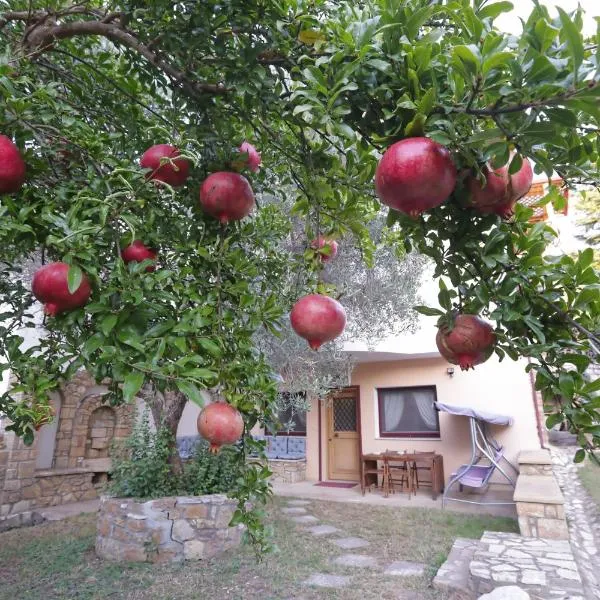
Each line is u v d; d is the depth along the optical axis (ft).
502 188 4.07
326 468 30.78
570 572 11.32
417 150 3.40
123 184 4.86
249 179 7.02
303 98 4.29
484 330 4.33
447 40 4.26
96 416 26.05
